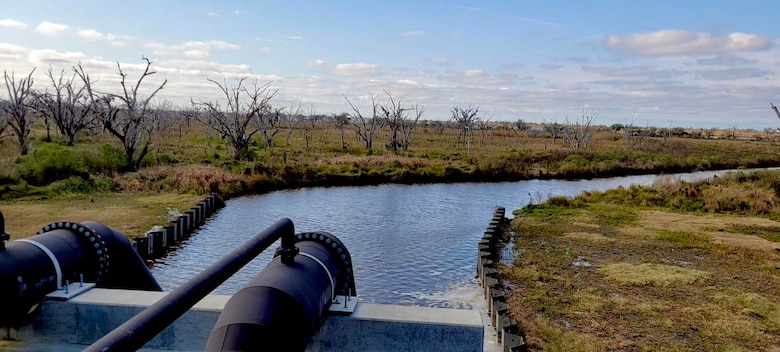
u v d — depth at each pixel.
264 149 43.28
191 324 5.62
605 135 83.50
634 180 35.78
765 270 13.74
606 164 39.50
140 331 2.84
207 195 23.27
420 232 19.14
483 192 29.31
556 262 14.28
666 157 45.62
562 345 8.77
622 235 17.72
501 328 9.05
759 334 9.43
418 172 33.50
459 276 13.95
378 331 5.51
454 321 5.50
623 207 23.28
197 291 3.47
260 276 4.73
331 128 82.06
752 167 45.78
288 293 4.39
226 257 4.04
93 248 6.21
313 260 5.33
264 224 19.80
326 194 27.44
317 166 33.06
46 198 20.88
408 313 5.67
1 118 40.19
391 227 19.92
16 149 31.50
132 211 19.12
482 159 38.44
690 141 72.69
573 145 57.22
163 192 23.53
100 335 5.68
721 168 45.28
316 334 5.54
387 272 14.20
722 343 9.03
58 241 5.82
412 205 24.83
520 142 65.06
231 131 42.31
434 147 53.72
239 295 4.34
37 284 5.33
